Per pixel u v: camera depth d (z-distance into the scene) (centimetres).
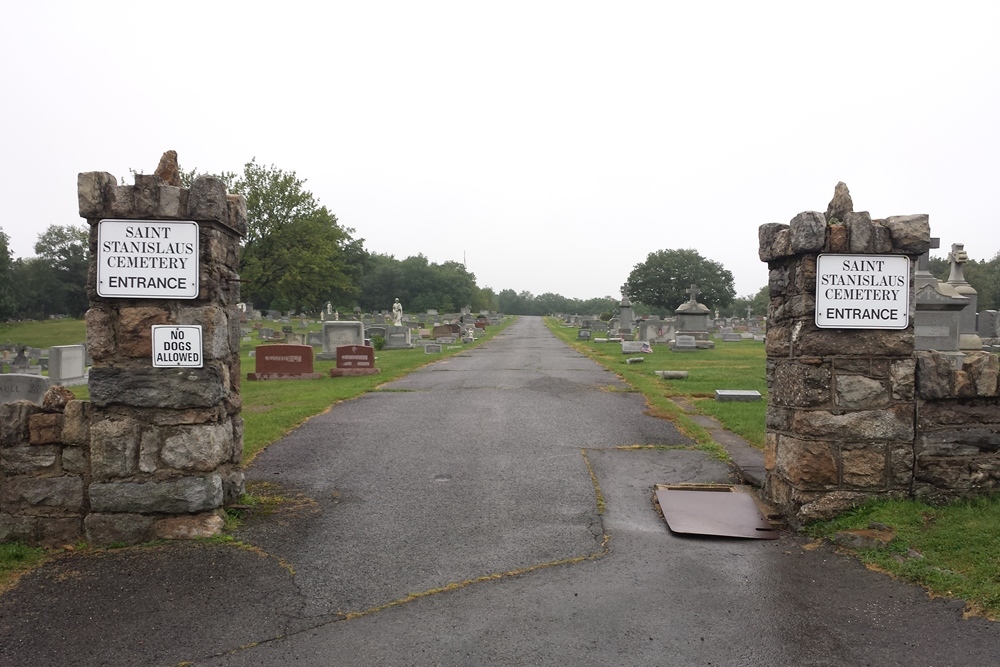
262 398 1390
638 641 409
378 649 400
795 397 621
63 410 571
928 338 1570
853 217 602
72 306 8425
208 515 578
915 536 540
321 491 715
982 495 604
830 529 584
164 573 504
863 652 394
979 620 423
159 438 570
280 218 3747
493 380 1697
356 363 1880
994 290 6800
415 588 484
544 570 516
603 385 1580
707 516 629
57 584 487
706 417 1149
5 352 3266
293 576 501
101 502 561
